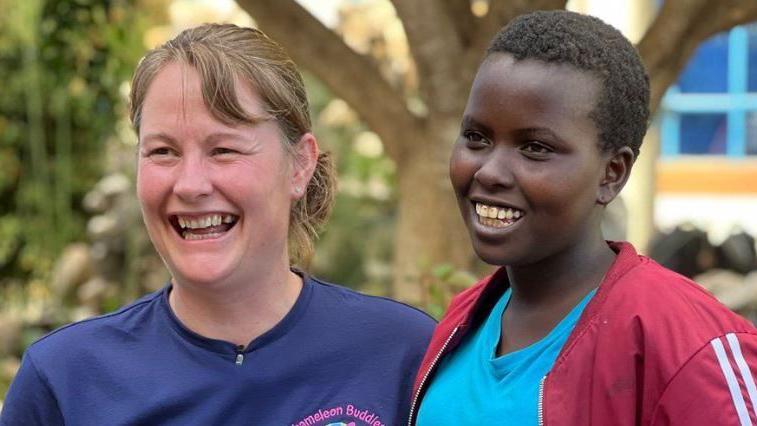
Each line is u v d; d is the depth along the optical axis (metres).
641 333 2.08
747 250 7.36
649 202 7.43
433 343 2.52
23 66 7.87
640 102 2.21
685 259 7.35
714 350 2.02
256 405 2.58
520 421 2.16
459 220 4.31
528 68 2.15
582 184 2.16
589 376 2.12
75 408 2.57
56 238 8.41
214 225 2.56
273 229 2.59
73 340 2.63
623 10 7.03
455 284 3.80
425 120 4.37
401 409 2.66
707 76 16.75
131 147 8.45
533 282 2.29
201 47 2.54
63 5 7.25
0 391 6.40
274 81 2.56
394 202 9.80
